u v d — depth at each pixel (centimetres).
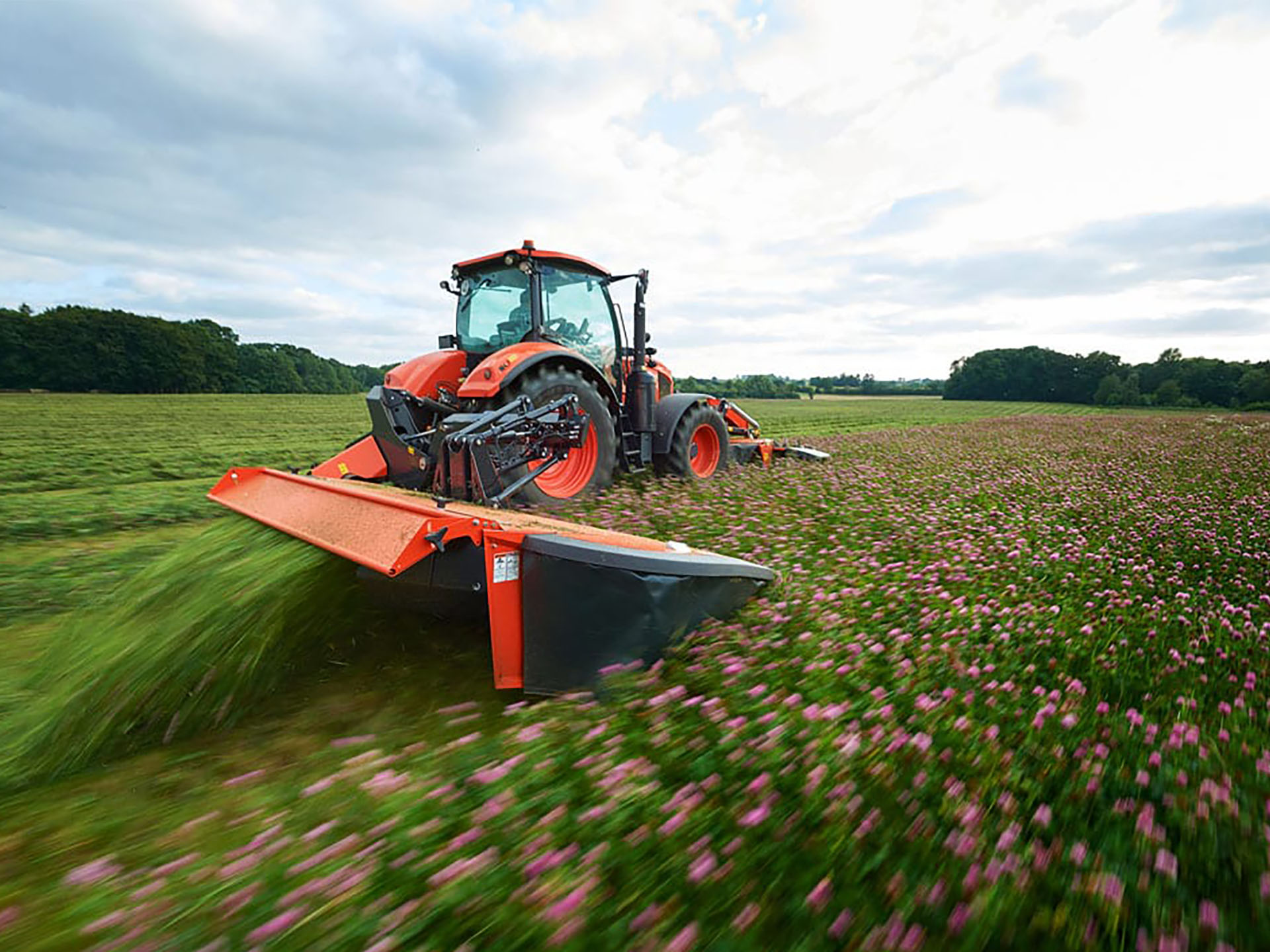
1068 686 243
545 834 164
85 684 280
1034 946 140
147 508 814
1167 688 252
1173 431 1917
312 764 231
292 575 315
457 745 213
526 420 396
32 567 550
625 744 204
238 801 209
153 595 348
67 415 2894
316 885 149
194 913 148
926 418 3406
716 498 530
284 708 278
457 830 172
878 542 431
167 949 139
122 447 1675
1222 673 267
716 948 137
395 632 338
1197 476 802
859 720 215
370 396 511
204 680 275
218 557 363
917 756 198
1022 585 359
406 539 263
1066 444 1384
